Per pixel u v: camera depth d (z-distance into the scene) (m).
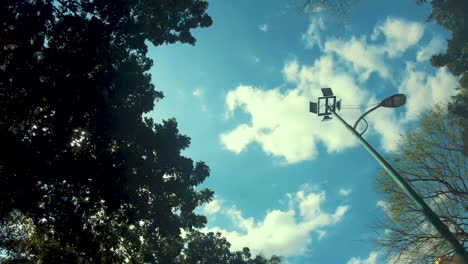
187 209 15.57
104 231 15.03
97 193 12.82
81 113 12.18
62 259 14.59
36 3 11.45
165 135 14.62
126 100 14.11
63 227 12.70
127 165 13.27
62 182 13.07
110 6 12.70
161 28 15.09
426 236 14.88
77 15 12.19
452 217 14.91
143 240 17.08
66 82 11.50
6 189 11.24
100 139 12.75
